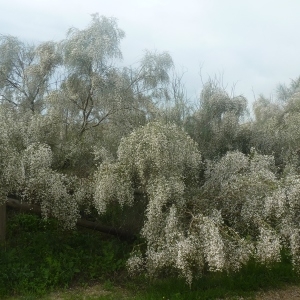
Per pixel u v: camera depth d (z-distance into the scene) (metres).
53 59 9.61
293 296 7.58
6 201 8.12
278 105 12.56
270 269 7.99
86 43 9.31
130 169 7.02
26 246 8.73
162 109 9.65
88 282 7.68
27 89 9.74
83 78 9.30
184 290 7.16
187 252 5.91
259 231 6.42
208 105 10.27
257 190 6.76
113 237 9.55
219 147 9.91
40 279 7.36
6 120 7.86
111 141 8.95
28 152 7.40
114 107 9.25
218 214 6.60
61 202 7.90
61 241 9.08
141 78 9.91
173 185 6.74
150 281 7.36
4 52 9.88
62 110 9.02
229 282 7.70
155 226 6.64
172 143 6.89
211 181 7.51
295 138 9.43
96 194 7.00
